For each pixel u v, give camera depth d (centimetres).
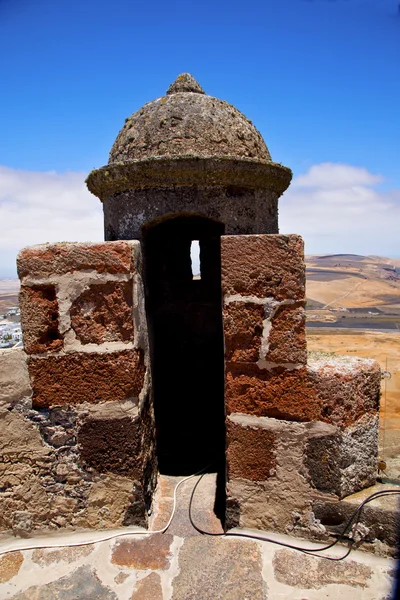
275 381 257
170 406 454
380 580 241
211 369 466
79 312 256
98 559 260
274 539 268
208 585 241
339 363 265
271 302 249
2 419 267
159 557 260
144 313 288
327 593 235
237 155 338
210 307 466
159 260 445
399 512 251
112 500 276
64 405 266
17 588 244
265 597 233
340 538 262
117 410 264
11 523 277
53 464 272
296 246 242
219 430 445
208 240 468
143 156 338
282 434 261
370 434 268
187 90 370
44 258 250
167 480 344
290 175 373
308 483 262
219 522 289
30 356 260
